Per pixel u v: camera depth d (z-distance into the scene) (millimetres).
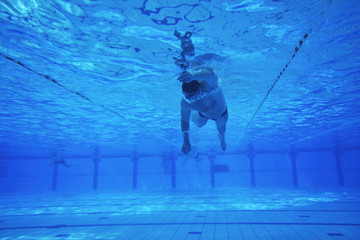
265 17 4691
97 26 4879
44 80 7594
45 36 5234
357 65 6961
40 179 37844
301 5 4398
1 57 6156
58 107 10477
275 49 5918
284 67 6941
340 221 8250
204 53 5926
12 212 12539
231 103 10258
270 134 18047
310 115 12633
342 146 26031
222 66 6668
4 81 7656
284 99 9906
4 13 4508
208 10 4430
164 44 5516
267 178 34594
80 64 6516
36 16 4590
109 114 11656
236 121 13750
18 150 24406
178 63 6398
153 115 11859
